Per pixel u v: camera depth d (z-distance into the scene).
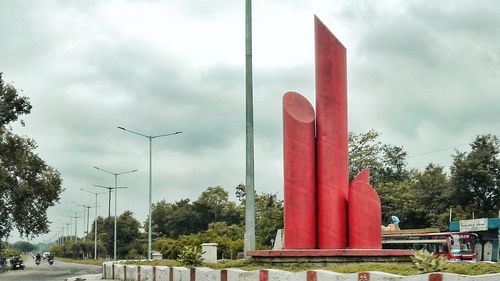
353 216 18.44
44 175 58.78
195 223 106.06
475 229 45.09
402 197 67.06
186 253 22.48
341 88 19.27
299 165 18.67
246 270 17.00
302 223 18.48
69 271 58.19
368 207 18.44
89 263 90.19
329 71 19.12
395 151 80.19
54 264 87.25
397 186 70.12
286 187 18.70
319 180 18.80
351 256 17.62
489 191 59.66
